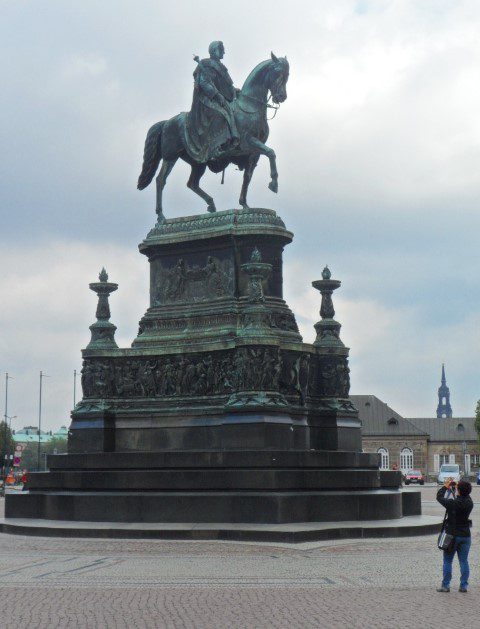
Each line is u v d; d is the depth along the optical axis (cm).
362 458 4397
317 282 5053
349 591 2475
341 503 3984
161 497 4000
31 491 4366
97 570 2839
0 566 2933
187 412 4494
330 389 4884
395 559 3122
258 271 4334
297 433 4503
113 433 4638
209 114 4806
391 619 2083
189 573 2781
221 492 4006
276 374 4228
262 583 2595
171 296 4756
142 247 4831
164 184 4953
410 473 15350
